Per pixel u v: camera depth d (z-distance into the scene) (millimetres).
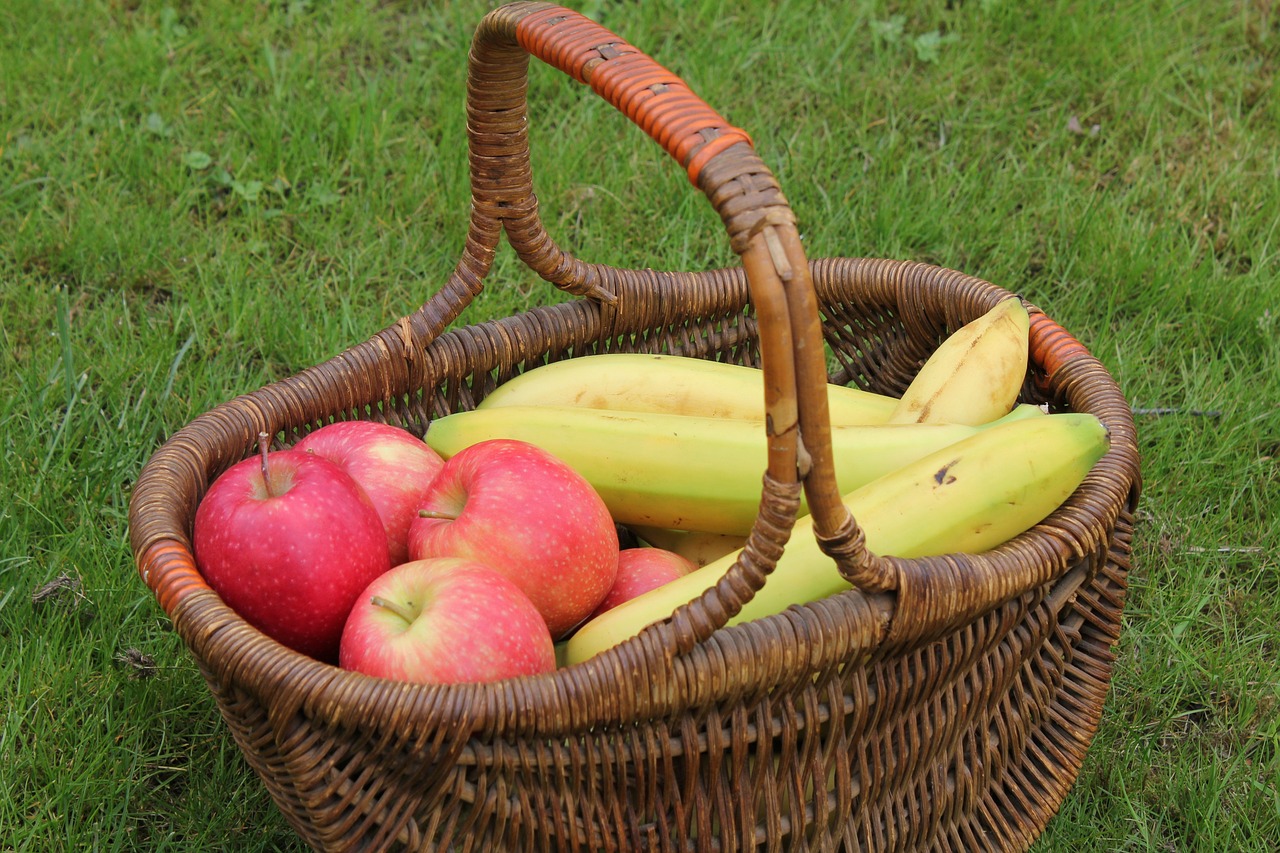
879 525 1320
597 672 1113
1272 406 2332
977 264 2709
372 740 1131
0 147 2830
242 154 2887
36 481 2074
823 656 1164
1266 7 3402
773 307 1018
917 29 3352
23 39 3109
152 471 1361
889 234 2707
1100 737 1812
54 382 2262
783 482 1063
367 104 2939
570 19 1247
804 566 1321
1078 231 2701
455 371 1699
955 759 1389
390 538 1466
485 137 1515
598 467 1535
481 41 1388
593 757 1160
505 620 1209
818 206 2828
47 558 1991
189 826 1670
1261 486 2230
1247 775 1765
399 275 2619
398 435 1525
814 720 1218
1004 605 1299
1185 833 1705
